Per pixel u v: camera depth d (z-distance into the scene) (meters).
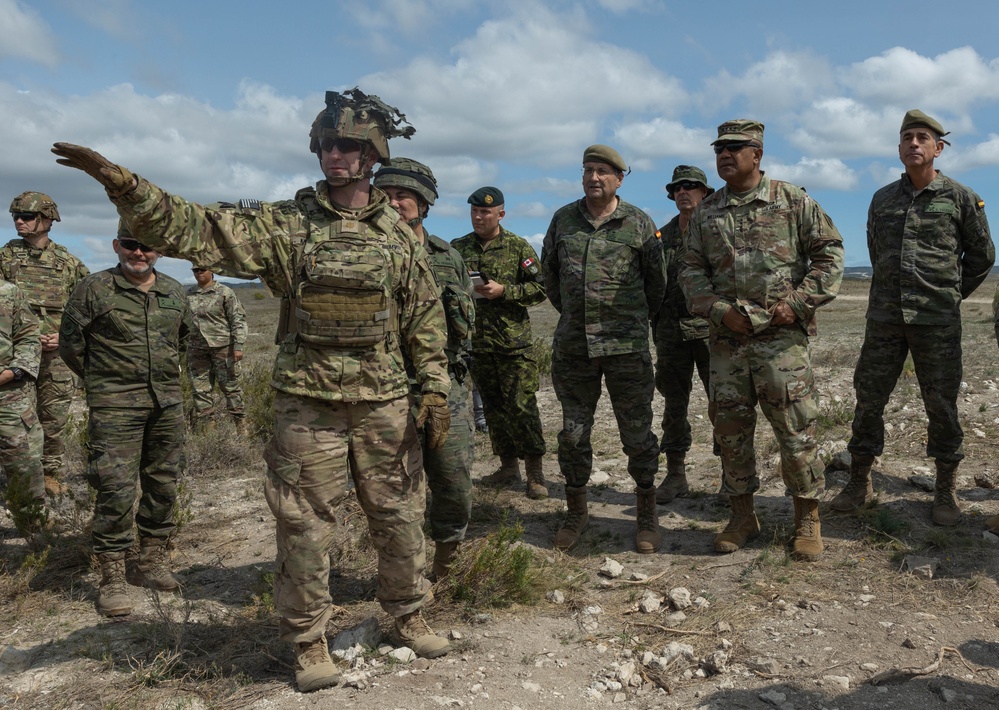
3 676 3.23
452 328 3.83
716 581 3.92
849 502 4.71
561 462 4.62
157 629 3.51
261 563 4.47
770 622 3.45
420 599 3.25
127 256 3.94
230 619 3.63
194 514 5.43
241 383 8.64
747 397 4.18
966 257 4.49
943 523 4.41
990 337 10.81
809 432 4.07
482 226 5.50
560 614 3.66
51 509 5.50
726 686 2.96
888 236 4.51
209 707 2.85
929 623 3.35
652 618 3.59
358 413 2.96
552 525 4.97
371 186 3.04
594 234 4.46
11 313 4.66
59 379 5.95
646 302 4.66
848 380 8.37
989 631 3.28
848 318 17.95
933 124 4.29
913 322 4.36
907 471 5.41
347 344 2.86
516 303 5.47
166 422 4.09
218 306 7.61
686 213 5.30
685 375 5.38
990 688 2.88
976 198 4.32
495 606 3.70
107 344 3.90
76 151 2.36
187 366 7.79
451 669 3.11
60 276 6.17
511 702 2.85
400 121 3.03
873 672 3.00
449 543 3.90
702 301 4.15
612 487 5.80
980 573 3.75
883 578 3.80
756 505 5.05
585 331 4.40
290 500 2.91
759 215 4.05
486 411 5.82
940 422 4.45
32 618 3.81
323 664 3.00
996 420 6.33
